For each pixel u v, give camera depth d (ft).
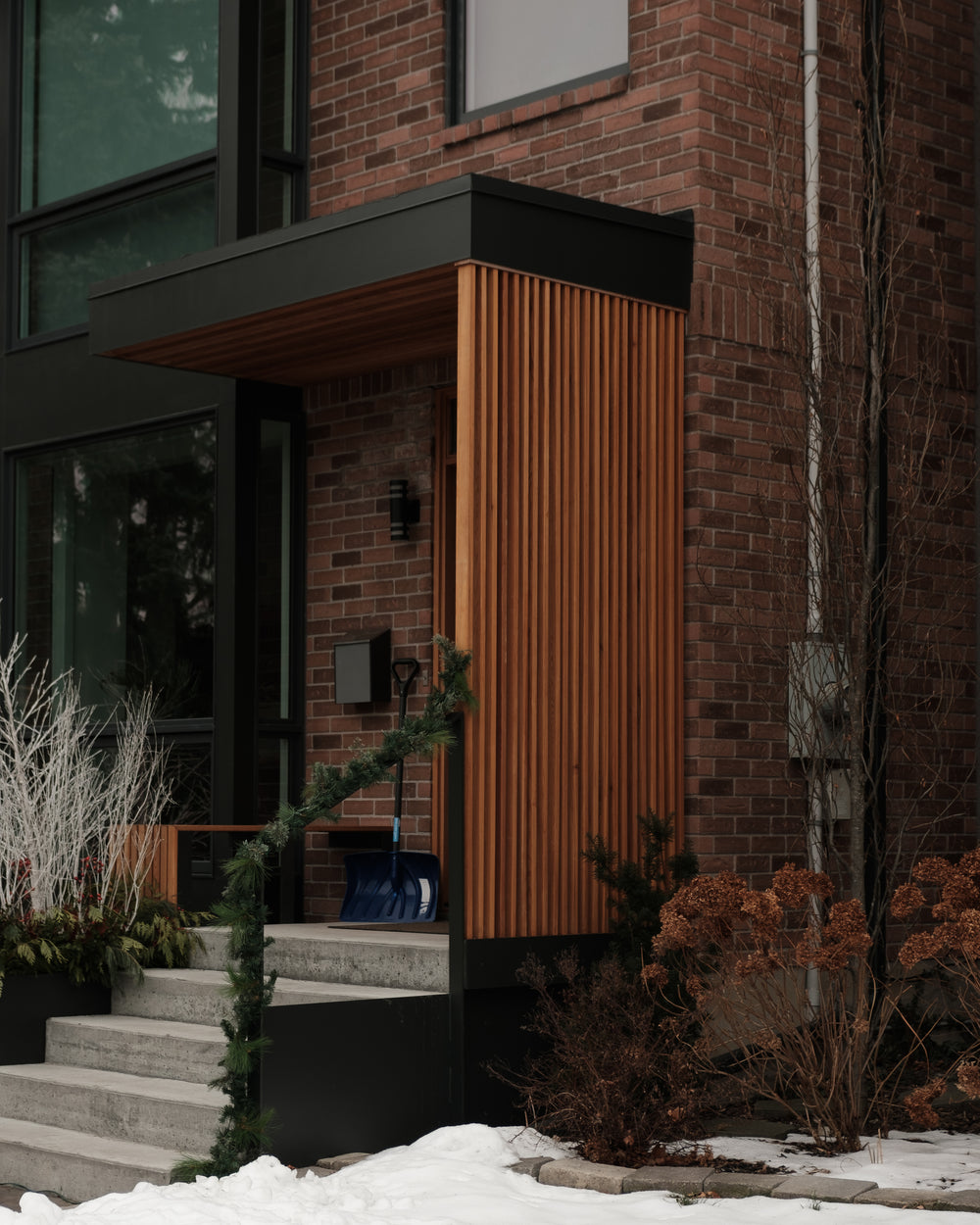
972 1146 22.98
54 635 37.91
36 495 38.70
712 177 28.50
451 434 33.06
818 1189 20.11
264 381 34.50
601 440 26.71
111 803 32.86
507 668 25.12
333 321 29.32
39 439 38.22
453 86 33.27
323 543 34.71
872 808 26.78
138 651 36.11
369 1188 21.16
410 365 33.22
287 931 29.27
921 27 32.17
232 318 29.07
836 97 30.50
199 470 35.42
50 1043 28.37
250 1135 21.99
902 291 31.17
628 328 27.27
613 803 26.35
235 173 33.78
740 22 29.19
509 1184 21.30
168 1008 28.30
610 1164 21.99
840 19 30.66
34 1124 26.25
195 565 35.27
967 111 32.94
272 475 35.19
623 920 24.88
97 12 38.83
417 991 25.52
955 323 32.19
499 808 24.90
